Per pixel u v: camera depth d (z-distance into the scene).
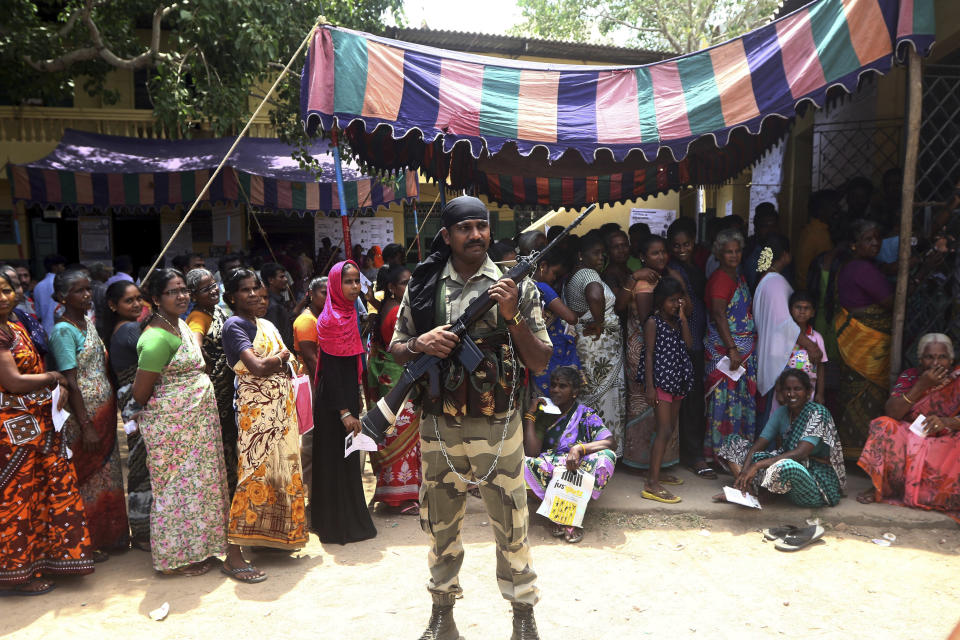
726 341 5.05
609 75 4.68
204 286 4.24
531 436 4.57
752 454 4.69
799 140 8.80
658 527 4.43
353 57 4.54
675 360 4.77
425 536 4.42
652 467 4.77
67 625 3.29
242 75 10.04
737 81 4.51
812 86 4.38
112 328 4.20
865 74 4.38
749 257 5.78
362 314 6.49
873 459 4.62
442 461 2.88
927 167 5.70
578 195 8.02
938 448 4.43
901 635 3.11
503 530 2.87
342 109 4.52
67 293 3.90
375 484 5.48
